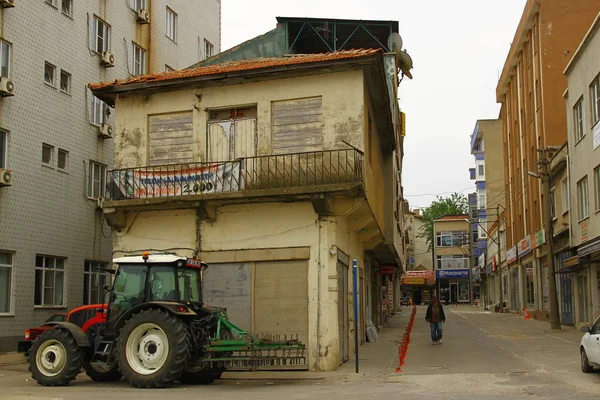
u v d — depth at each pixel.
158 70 32.84
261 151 17.16
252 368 15.40
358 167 16.19
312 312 15.76
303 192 15.62
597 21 24.75
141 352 13.09
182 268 14.27
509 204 52.88
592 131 26.03
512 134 50.81
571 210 29.72
